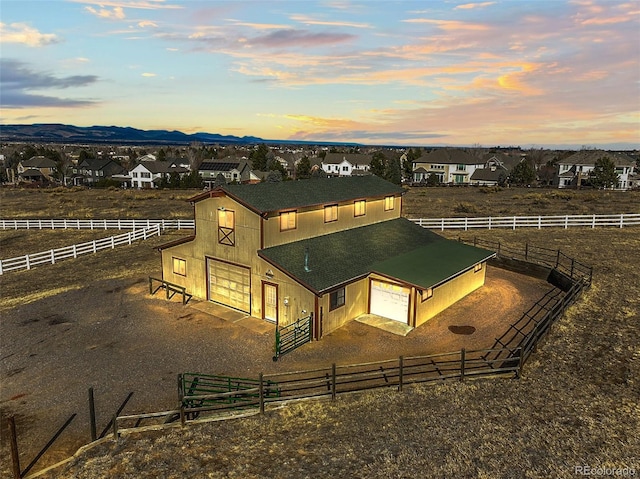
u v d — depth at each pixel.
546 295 25.97
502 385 15.25
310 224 25.00
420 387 15.45
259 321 22.33
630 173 89.81
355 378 16.75
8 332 21.11
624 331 18.91
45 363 18.12
